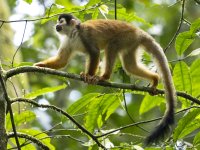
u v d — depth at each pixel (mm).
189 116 9391
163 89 11031
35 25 20672
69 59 12305
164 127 10133
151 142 9734
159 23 21031
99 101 10500
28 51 20516
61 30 12312
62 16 12508
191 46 19875
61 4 12242
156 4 13367
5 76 8812
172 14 20859
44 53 20688
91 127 10508
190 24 11062
